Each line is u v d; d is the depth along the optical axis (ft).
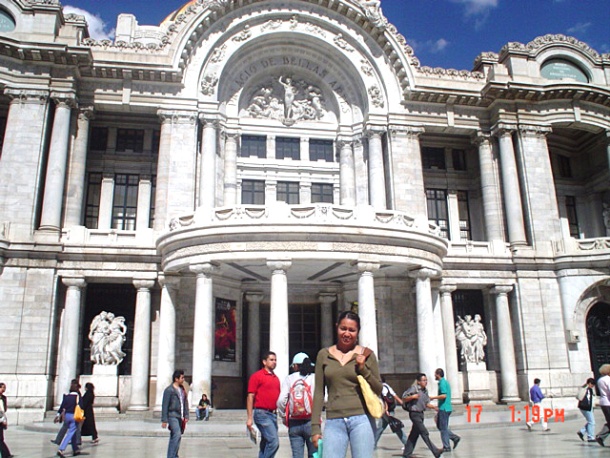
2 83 116.67
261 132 141.59
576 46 146.20
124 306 121.39
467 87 141.69
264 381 39.01
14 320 108.06
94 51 125.49
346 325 24.40
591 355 128.88
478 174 151.12
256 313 120.67
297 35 139.33
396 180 133.80
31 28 120.47
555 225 134.31
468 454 53.62
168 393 46.50
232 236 93.81
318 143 145.07
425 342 100.22
